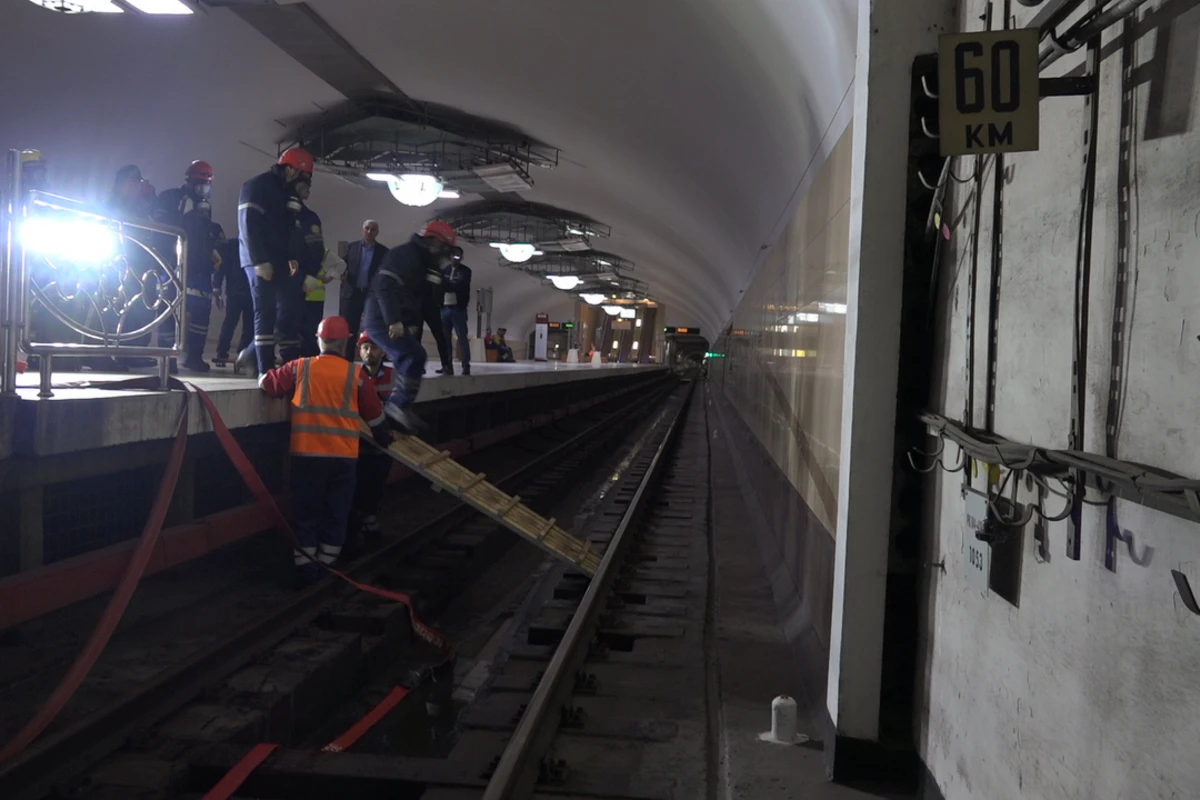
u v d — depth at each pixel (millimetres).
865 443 3449
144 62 10883
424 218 21641
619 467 18703
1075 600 1974
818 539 5199
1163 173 1646
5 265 4527
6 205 4500
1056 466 1983
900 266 3383
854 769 3508
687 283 31500
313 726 5227
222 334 10383
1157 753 1591
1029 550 2268
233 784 3770
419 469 7328
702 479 14781
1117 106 1870
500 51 10031
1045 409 2221
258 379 7211
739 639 5766
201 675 4895
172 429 5578
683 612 6484
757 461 11695
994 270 2625
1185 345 1547
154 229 5605
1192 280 1528
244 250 7008
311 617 6215
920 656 3371
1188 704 1494
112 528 6332
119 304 7195
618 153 12906
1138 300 1735
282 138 13992
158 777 3816
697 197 13086
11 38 9852
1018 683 2312
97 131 12164
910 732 3465
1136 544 1698
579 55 9250
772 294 9883
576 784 3770
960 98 2080
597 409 31156
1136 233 1755
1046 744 2109
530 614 8031
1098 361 1913
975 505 2619
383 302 8039
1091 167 1964
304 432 6574
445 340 12781
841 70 4758
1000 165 2619
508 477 12516
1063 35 2023
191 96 12055
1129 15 1814
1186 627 1511
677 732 4344
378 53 10812
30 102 11031
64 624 5648
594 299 42406
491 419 17078
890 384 3424
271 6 9102
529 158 14359
